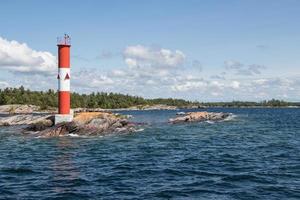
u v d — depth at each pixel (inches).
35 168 1240.2
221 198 831.1
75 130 2472.9
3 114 7170.3
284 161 1346.0
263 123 3801.7
